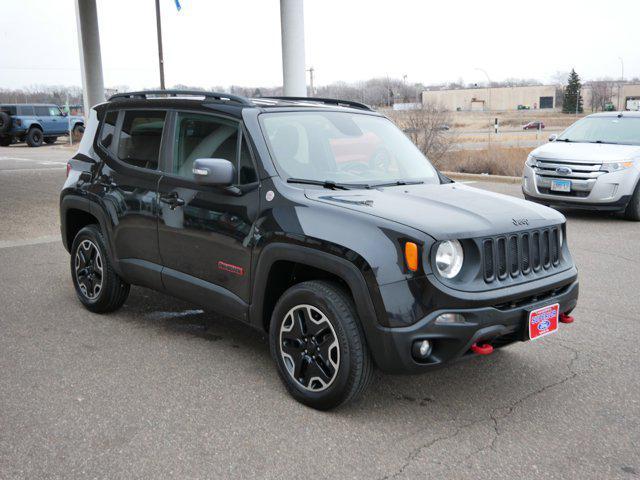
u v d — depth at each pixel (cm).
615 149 1052
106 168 525
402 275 341
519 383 423
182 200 453
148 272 487
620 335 515
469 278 352
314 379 376
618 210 1030
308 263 369
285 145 427
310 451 334
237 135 430
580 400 399
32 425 357
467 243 354
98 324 527
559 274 396
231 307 425
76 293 590
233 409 380
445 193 424
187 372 432
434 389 413
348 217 363
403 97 8538
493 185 1488
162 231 469
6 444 336
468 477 313
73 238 586
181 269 461
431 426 363
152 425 359
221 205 426
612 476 315
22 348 472
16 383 411
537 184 1070
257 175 412
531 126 8175
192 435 348
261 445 339
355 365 355
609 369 447
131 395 396
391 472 316
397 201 390
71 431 351
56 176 1683
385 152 475
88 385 409
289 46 1165
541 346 490
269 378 425
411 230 343
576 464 326
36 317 543
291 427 359
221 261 427
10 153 2630
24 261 743
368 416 374
